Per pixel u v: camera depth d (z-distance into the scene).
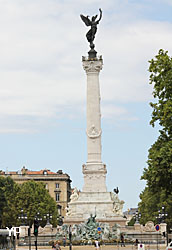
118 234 101.19
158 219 112.50
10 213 142.00
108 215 111.62
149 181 66.06
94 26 122.75
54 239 104.56
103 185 114.94
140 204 154.00
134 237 103.69
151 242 97.62
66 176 199.38
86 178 115.38
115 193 116.19
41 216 149.12
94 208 112.88
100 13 124.94
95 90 118.12
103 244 95.19
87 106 117.88
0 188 135.00
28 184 156.25
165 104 63.56
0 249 70.88
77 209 113.38
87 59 119.19
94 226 100.56
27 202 149.88
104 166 115.62
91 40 122.69
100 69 119.25
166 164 62.25
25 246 98.94
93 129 116.69
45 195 155.88
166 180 64.44
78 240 97.94
